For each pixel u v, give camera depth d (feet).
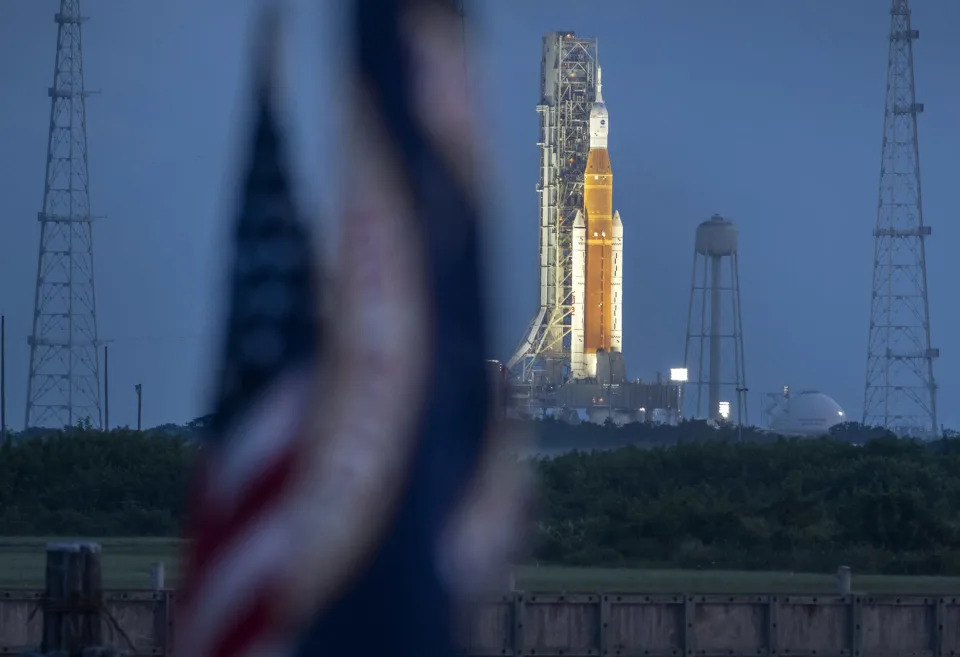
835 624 368.89
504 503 59.52
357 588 58.44
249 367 61.31
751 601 363.15
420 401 59.31
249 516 60.13
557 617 347.15
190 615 61.77
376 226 60.18
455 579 58.65
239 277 61.82
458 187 60.59
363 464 59.00
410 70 60.44
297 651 58.03
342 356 60.23
